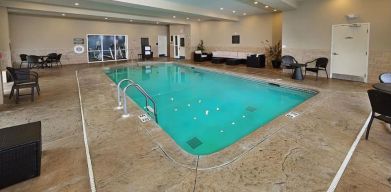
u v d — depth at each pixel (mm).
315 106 4801
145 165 2557
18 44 11727
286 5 8461
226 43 14914
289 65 8656
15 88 5379
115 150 2900
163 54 18953
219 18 12789
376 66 7402
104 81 7750
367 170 2473
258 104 6070
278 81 7902
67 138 3371
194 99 6625
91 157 2734
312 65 9023
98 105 4848
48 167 2592
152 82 9195
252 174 2383
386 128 3598
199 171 2436
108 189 2154
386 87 3482
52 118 4242
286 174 2387
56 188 2225
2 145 2180
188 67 13031
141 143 3088
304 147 2982
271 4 8312
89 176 2387
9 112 4594
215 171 2436
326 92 6137
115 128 3600
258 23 12930
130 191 2127
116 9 10938
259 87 8078
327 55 8555
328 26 8383
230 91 7582
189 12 10344
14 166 2242
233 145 3041
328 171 2449
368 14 7383
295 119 4012
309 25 8906
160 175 2369
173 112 5500
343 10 7926
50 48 12828
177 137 4145
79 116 4348
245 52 13672
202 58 14844
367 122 3865
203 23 16141
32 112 4590
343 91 6238
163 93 7379
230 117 5137
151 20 13742
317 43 8781
